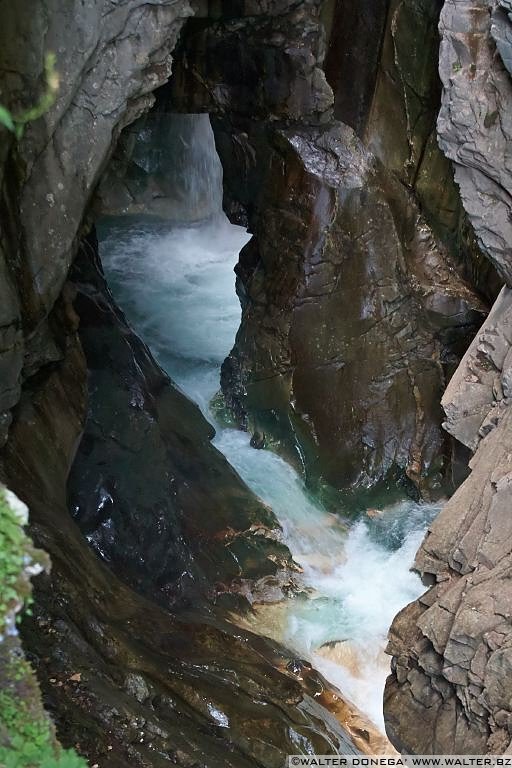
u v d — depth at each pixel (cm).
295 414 1193
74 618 731
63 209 809
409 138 1176
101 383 1053
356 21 1142
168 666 770
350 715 879
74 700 648
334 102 1180
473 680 643
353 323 1173
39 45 735
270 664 874
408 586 1084
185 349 1427
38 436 855
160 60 857
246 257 1272
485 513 696
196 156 1794
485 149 721
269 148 1174
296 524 1152
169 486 1032
